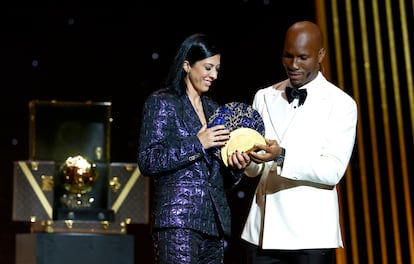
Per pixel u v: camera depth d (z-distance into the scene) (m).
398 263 17.23
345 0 17.55
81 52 18.12
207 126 10.39
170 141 10.26
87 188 13.94
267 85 17.98
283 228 10.84
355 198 17.53
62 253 13.51
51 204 13.98
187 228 10.10
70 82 18.08
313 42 10.85
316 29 10.95
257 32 18.08
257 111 10.78
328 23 17.62
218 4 18.19
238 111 10.54
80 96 18.06
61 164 14.03
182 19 18.22
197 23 18.19
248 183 17.95
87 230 13.90
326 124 10.88
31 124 14.24
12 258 17.73
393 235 17.39
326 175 10.61
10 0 18.05
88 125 14.37
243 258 17.88
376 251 17.42
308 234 10.78
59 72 18.08
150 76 18.16
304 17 17.94
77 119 14.35
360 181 17.50
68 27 18.12
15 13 18.05
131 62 18.16
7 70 17.97
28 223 17.86
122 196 14.26
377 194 17.39
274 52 18.00
